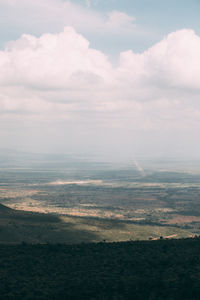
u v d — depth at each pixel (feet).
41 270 205.87
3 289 175.42
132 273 195.11
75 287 177.68
